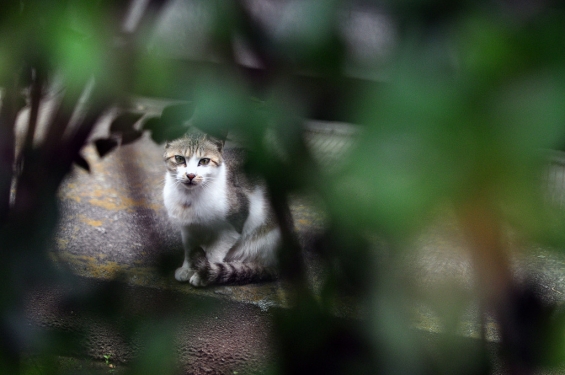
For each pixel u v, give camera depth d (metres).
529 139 1.45
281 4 1.66
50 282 2.63
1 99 2.61
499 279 1.84
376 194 1.62
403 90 1.52
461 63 1.49
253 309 7.77
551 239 1.62
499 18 1.47
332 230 1.91
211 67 1.83
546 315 2.03
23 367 2.70
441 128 1.51
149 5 1.96
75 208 10.56
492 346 4.70
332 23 1.56
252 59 1.76
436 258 8.43
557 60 1.41
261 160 1.88
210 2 1.74
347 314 2.24
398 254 1.96
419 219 1.63
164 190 9.16
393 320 2.14
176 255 2.77
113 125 2.66
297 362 2.32
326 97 1.67
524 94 1.44
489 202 1.57
